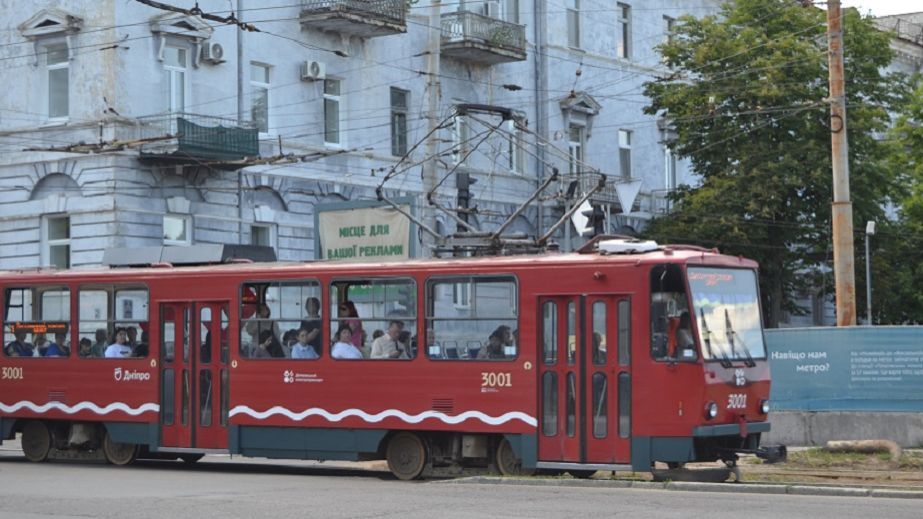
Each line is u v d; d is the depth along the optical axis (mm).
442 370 25609
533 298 24938
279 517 18594
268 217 47094
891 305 57094
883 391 29750
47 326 30141
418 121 52844
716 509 19141
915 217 59406
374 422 26203
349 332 26609
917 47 81750
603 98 61656
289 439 27109
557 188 57594
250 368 27531
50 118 44312
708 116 53875
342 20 48250
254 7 46875
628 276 24234
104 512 19406
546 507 19562
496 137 55656
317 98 49125
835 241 34000
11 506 20359
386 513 18953
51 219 44406
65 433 30281
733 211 53375
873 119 54469
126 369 29016
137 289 29016
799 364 30500
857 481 24328
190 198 44781
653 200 64500
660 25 66000
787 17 54625
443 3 53719
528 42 57656
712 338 24297
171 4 44000
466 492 21984
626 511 18922
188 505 20141
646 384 23953
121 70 42844
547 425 24703
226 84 45906
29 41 44469
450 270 25703
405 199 40531
